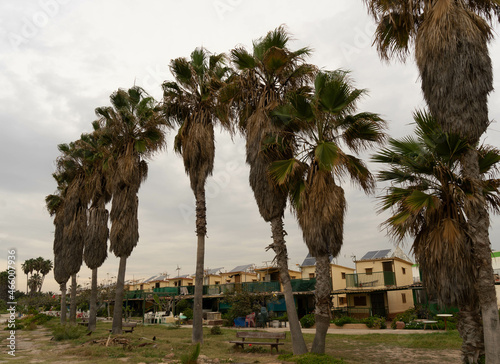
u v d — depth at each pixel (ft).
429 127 30.55
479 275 25.03
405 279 114.93
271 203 42.88
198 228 56.44
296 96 40.14
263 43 45.24
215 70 58.39
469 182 26.43
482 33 26.18
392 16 31.14
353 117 40.24
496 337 23.91
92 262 78.38
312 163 41.29
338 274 127.13
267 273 137.28
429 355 42.16
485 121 25.05
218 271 187.32
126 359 41.27
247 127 45.29
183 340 57.77
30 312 145.07
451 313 78.28
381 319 82.94
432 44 25.90
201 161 57.62
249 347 49.62
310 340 57.41
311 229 38.04
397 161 31.32
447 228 26.45
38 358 43.27
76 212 92.17
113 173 72.02
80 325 88.74
